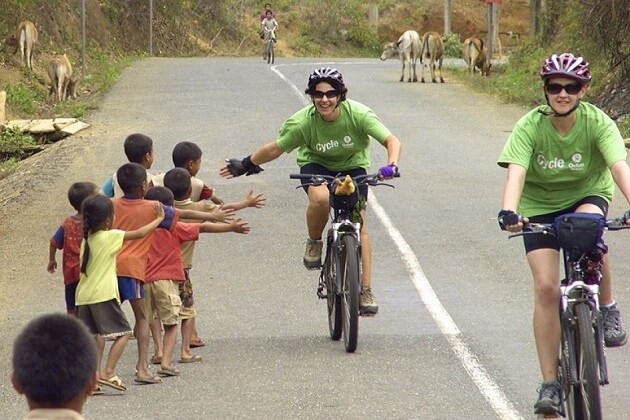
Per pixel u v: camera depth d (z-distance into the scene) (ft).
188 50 304.91
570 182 38.88
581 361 35.86
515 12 384.06
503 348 50.60
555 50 176.04
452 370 47.47
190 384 46.55
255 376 47.29
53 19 226.17
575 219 35.78
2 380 48.21
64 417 19.12
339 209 51.13
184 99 153.28
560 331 37.40
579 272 36.58
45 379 19.27
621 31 136.87
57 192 93.50
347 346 50.24
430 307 58.08
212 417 42.19
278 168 100.89
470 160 105.40
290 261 69.77
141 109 143.95
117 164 105.29
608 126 37.93
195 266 68.80
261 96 155.53
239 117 134.51
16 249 74.69
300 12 362.12
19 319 58.39
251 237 76.07
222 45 323.57
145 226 45.80
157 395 45.19
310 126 50.83
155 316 48.16
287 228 78.64
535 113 38.47
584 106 38.29
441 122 131.64
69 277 47.60
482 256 69.72
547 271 37.17
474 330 53.72
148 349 50.72
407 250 71.05
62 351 19.49
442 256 69.87
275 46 338.75
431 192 90.38
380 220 80.07
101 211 44.70
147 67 210.18
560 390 36.88
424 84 180.14
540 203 39.45
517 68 189.26
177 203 50.78
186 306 49.90
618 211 82.53
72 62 215.10
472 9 388.98
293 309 59.06
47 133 128.06
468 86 175.32
